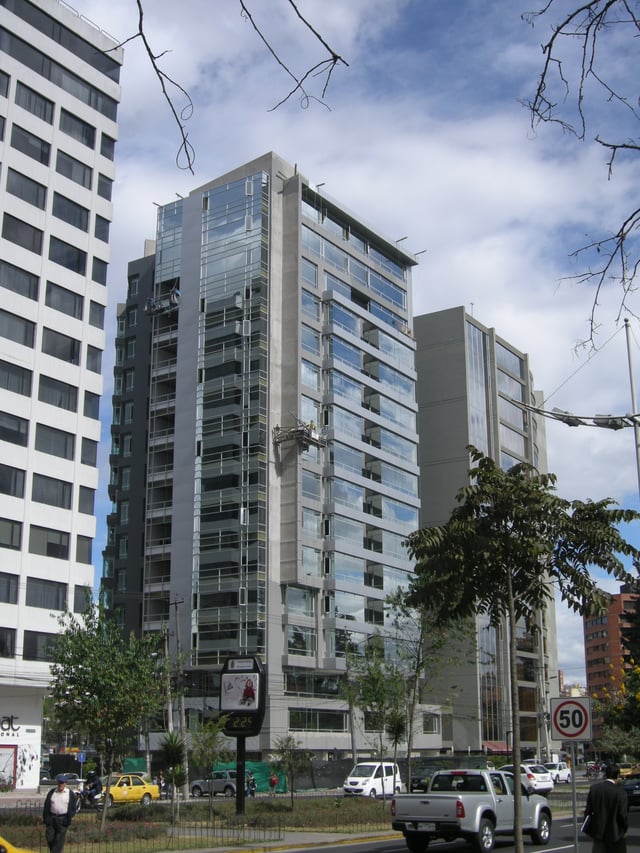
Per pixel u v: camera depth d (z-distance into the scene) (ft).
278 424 239.71
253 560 225.35
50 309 170.09
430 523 299.99
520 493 48.67
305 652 227.20
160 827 87.97
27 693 164.25
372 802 126.11
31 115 172.86
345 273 269.23
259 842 77.87
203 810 111.34
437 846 77.10
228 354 244.83
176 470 245.45
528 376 346.74
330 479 241.96
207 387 246.06
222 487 236.02
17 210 167.43
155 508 250.37
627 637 149.89
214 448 239.91
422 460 305.94
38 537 160.35
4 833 78.95
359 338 264.72
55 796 61.67
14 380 161.79
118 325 293.64
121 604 257.34
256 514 228.43
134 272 291.17
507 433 327.47
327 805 121.08
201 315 253.03
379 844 79.61
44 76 176.76
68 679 89.30
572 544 49.14
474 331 318.65
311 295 253.65
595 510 49.24
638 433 91.09
